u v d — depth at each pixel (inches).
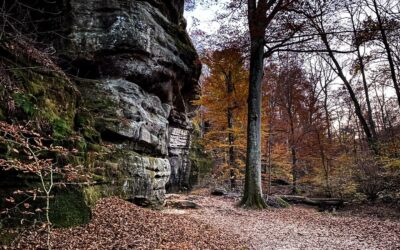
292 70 927.7
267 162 863.1
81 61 458.6
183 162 899.4
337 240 345.4
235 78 817.5
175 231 303.1
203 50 850.1
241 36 745.0
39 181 234.7
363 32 644.1
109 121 410.0
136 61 501.0
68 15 461.1
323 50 638.5
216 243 293.0
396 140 633.0
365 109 1210.0
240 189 860.0
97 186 336.2
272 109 908.0
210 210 510.9
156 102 560.1
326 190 741.3
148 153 504.7
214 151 1110.4
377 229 405.1
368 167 642.2
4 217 207.2
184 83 719.1
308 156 871.7
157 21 582.2
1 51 248.8
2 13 287.3
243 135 807.7
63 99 312.5
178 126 820.0
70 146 283.4
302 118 952.9
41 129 250.5
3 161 181.5
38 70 289.3
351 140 1055.6
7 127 200.4
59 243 211.3
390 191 586.9
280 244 324.5
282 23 628.4
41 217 228.4
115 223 277.1
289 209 583.8
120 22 484.1
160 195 482.3
